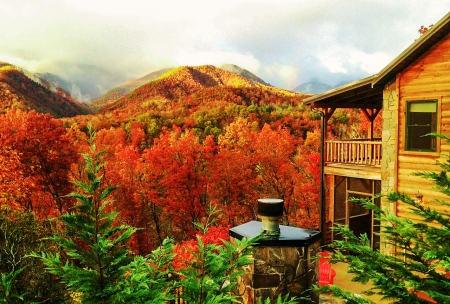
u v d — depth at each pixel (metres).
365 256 3.14
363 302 2.93
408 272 2.98
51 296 10.19
